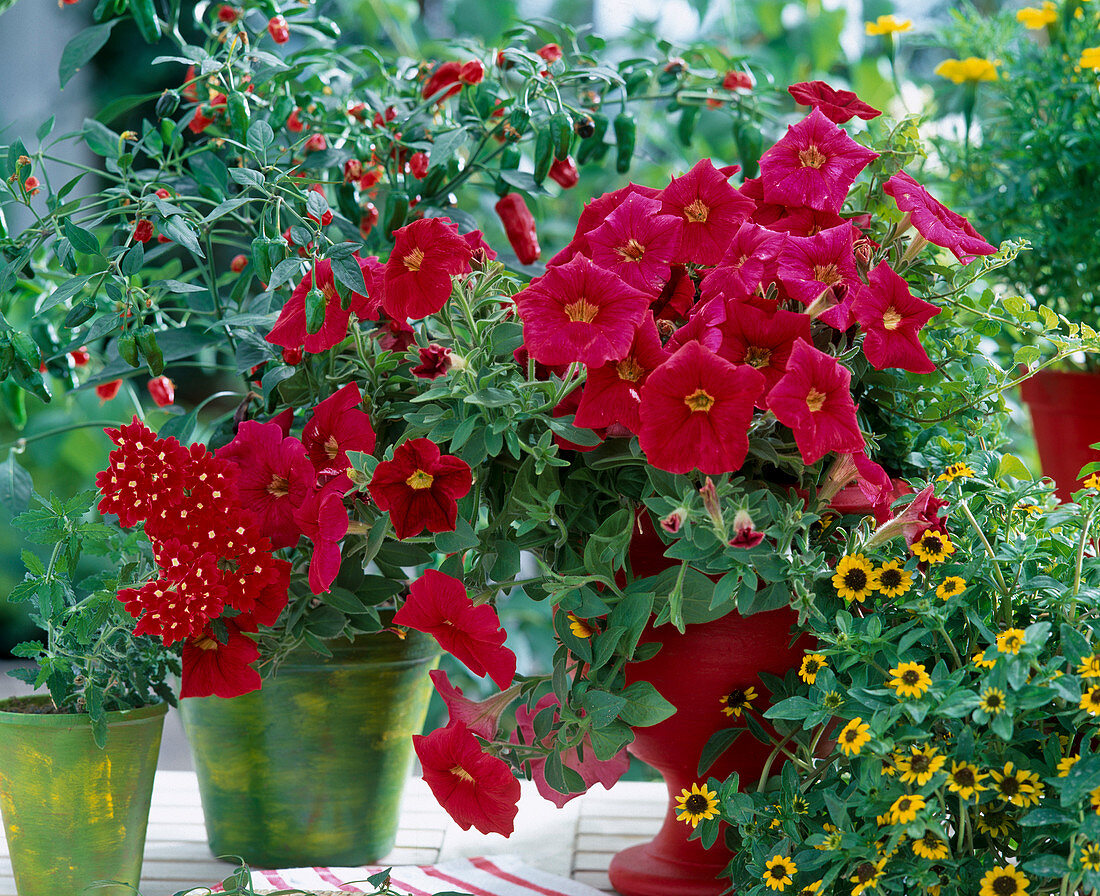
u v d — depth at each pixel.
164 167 1.32
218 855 1.29
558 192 2.67
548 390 0.94
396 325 1.08
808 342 0.90
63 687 1.08
